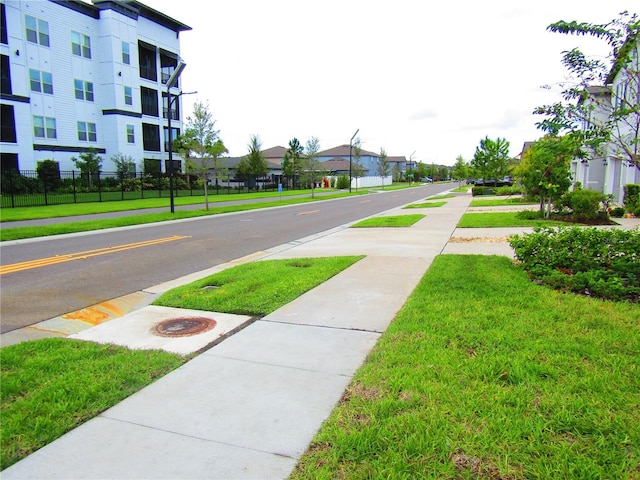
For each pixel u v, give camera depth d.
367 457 2.58
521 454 2.53
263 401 3.29
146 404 3.30
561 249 6.56
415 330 4.46
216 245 11.98
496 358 3.71
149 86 43.03
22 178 30.95
